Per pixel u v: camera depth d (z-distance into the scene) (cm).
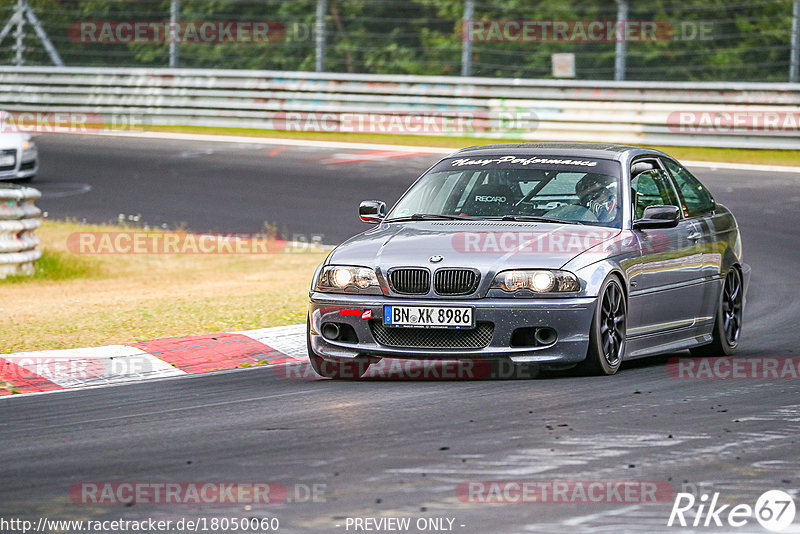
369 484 1559
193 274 4300
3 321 3244
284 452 1756
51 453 1800
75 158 7381
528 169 2634
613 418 1955
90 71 8894
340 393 2247
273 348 2828
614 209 2517
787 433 1847
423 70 10756
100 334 3016
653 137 7212
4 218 4234
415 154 7294
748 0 9788
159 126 8794
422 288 2314
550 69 10269
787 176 6247
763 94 6981
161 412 2119
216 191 6228
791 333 3077
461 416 1986
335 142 7888
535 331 2281
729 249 2839
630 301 2441
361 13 10894
